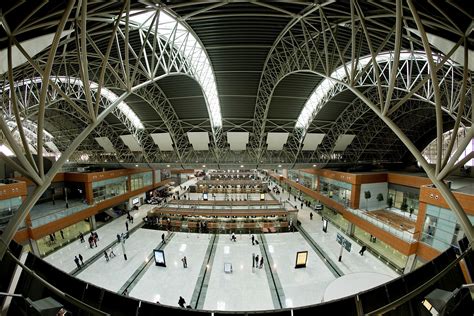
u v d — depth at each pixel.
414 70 23.09
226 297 16.02
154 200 43.84
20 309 4.91
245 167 36.03
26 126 43.03
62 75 22.55
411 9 6.59
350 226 27.75
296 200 47.03
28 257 5.99
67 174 32.84
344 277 12.15
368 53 18.33
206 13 14.38
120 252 23.16
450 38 8.15
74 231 28.25
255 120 29.38
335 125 32.47
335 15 13.02
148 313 5.76
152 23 12.07
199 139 32.16
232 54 19.56
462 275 6.78
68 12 6.19
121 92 26.11
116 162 39.06
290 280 18.09
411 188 27.38
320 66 21.05
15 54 7.60
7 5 5.97
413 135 39.53
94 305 5.74
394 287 6.43
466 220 7.23
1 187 19.89
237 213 29.92
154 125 32.53
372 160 40.38
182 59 19.02
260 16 15.02
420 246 18.11
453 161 7.11
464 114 23.86
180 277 18.52
